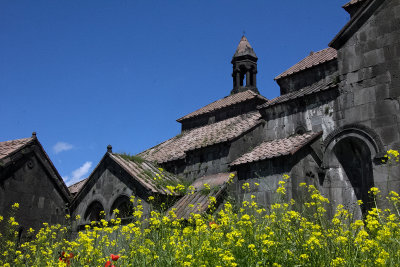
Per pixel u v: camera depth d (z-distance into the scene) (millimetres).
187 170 17922
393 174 11695
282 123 16141
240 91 23000
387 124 12320
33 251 8992
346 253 5148
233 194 14672
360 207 13102
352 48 13898
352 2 15117
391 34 12938
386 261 4820
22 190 14805
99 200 16406
